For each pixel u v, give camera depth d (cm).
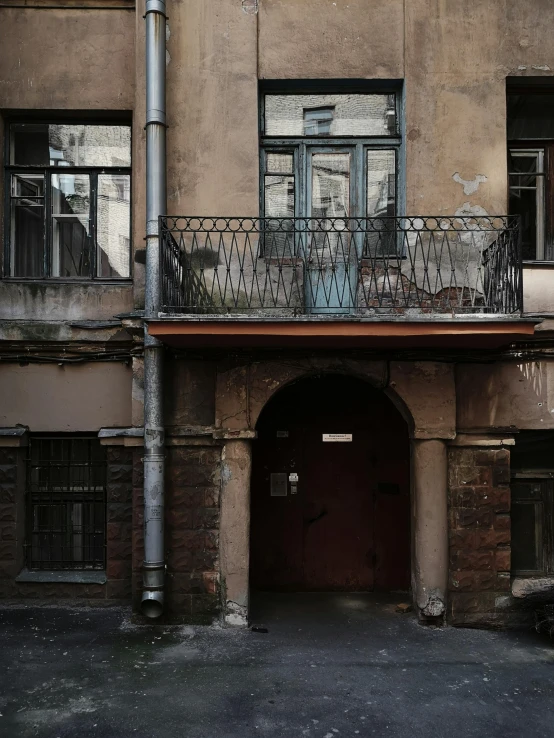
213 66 622
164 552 597
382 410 709
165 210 599
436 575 596
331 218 541
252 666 509
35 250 676
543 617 570
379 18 630
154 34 598
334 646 551
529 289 626
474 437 609
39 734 406
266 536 707
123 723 421
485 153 620
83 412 645
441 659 526
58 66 652
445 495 603
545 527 638
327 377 711
